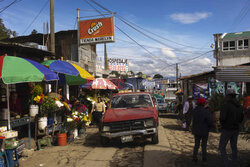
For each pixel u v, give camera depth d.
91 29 18.52
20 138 8.33
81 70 9.67
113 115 7.54
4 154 5.21
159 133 9.75
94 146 7.63
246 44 34.59
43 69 6.49
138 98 8.88
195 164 5.40
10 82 5.16
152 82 37.84
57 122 8.25
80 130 9.38
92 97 14.60
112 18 18.08
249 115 6.11
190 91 17.33
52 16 11.78
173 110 23.56
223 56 35.88
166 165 5.34
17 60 5.81
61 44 20.77
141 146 7.42
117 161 5.82
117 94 9.24
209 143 7.74
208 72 14.28
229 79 10.95
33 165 5.66
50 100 7.52
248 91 12.95
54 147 7.50
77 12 18.81
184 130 10.85
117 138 7.09
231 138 4.80
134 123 7.10
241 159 5.75
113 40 18.12
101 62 25.00
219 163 5.45
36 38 20.20
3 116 6.32
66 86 14.84
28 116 6.95
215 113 10.00
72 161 5.92
